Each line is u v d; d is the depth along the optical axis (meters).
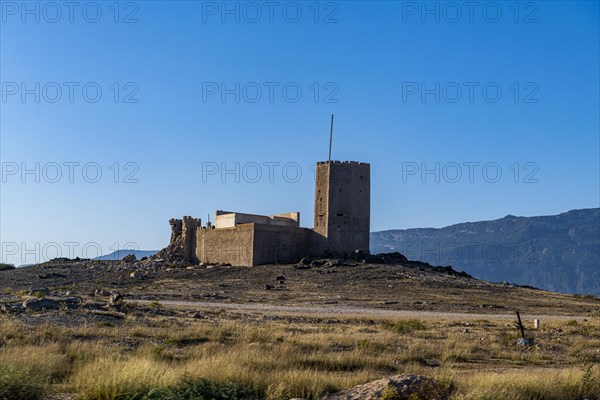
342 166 107.44
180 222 124.88
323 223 106.69
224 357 24.19
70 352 25.05
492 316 59.75
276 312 55.38
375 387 19.31
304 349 30.58
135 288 82.94
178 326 38.12
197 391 18.77
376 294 77.50
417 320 47.00
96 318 39.12
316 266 97.88
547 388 21.20
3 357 20.81
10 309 40.19
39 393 18.09
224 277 92.62
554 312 67.31
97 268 107.69
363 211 107.81
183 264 110.50
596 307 72.62
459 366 29.36
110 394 18.23
